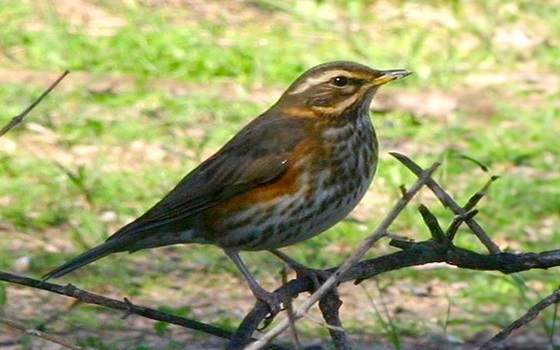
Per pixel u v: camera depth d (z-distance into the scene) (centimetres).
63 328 1221
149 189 1569
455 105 1861
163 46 1967
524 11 2198
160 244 1030
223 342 1212
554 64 2036
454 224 875
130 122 1752
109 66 1912
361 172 1020
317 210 1008
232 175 1005
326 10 2150
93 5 2086
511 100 1902
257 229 1011
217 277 1377
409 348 1230
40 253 1394
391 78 1028
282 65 1958
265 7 2169
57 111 1772
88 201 1516
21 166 1600
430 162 1661
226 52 1972
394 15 2167
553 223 1552
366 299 1336
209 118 1794
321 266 1402
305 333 1230
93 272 1362
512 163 1717
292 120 1021
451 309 1320
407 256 875
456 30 2125
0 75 1853
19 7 2053
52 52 1925
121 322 1242
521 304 1338
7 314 1236
